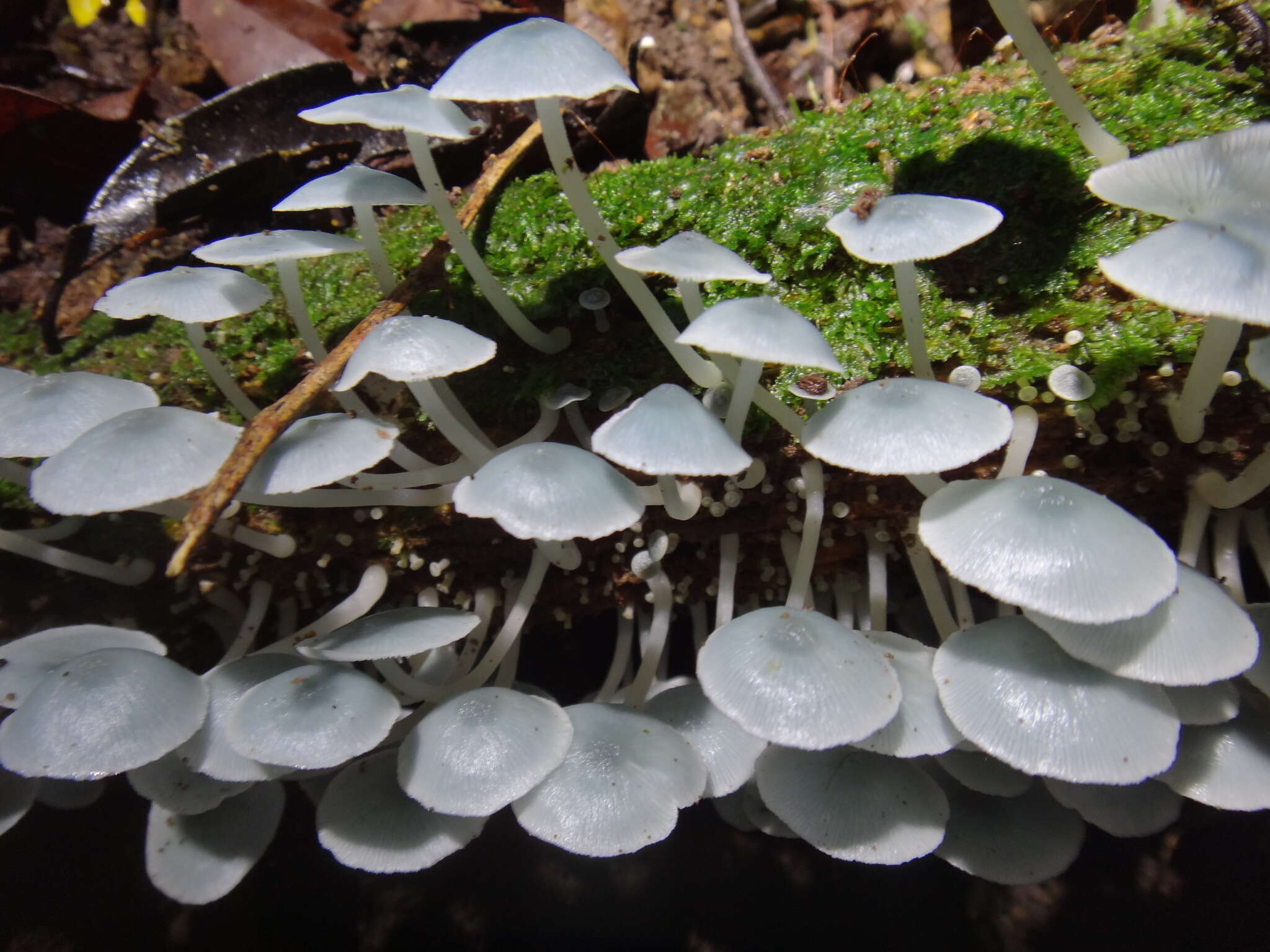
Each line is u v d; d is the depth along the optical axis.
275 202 0.15
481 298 0.13
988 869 0.12
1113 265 0.09
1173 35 0.13
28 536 0.12
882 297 0.12
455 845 0.11
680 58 0.19
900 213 0.10
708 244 0.10
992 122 0.12
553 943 0.16
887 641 0.11
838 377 0.12
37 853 0.16
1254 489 0.11
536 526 0.10
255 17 0.17
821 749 0.10
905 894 0.15
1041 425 0.11
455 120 0.11
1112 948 0.15
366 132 0.16
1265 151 0.09
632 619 0.13
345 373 0.10
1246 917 0.15
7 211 0.15
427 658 0.13
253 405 0.13
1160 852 0.15
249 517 0.12
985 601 0.14
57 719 0.10
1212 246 0.09
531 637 0.15
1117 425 0.11
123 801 0.16
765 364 0.12
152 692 0.10
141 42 0.17
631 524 0.10
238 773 0.11
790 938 0.15
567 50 0.10
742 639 0.10
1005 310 0.12
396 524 0.12
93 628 0.12
